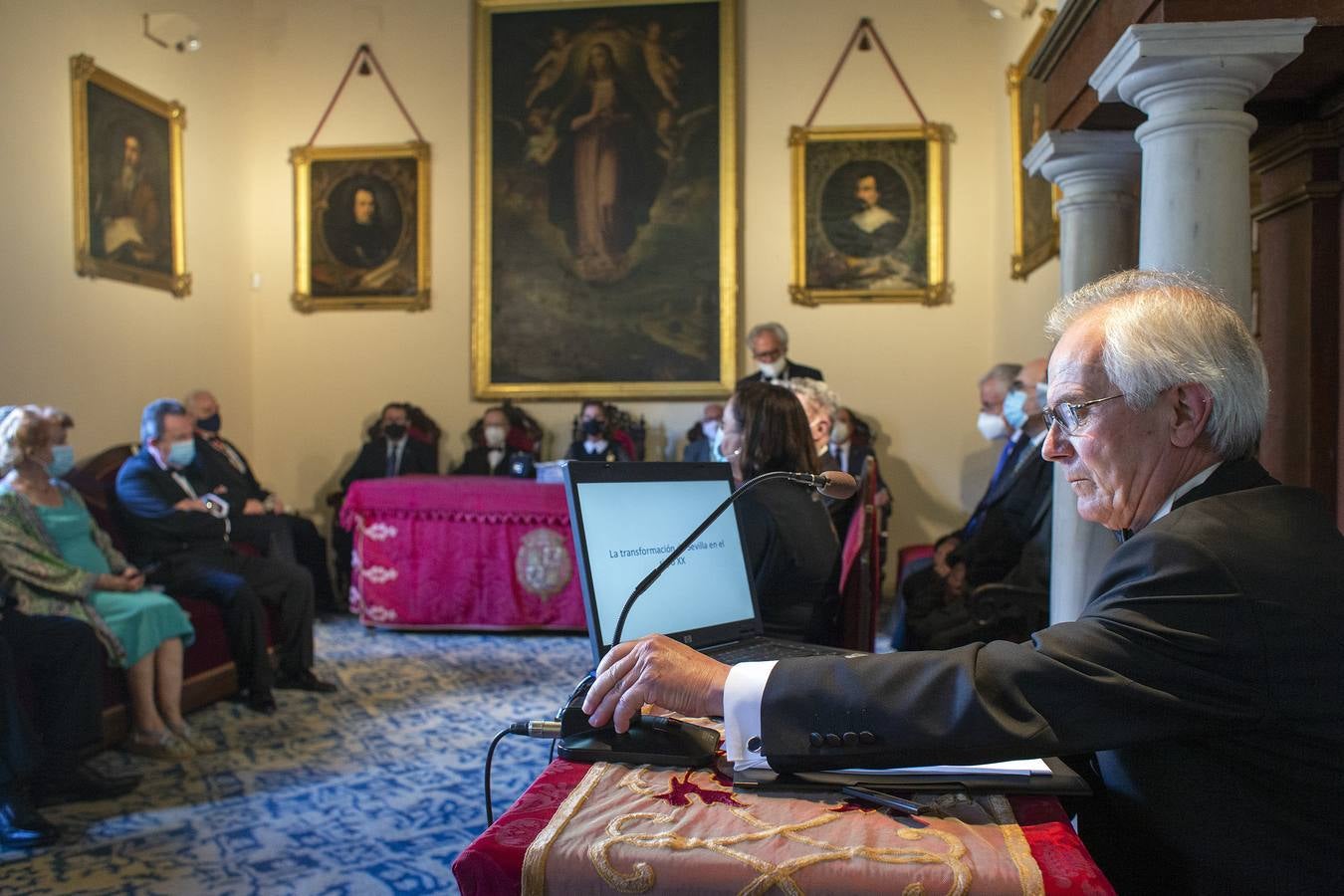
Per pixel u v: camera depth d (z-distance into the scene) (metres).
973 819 1.11
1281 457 3.43
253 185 8.94
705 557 1.94
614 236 8.61
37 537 3.95
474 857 1.03
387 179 8.81
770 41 8.52
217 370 8.34
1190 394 1.23
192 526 5.00
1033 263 6.78
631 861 1.00
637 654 1.35
